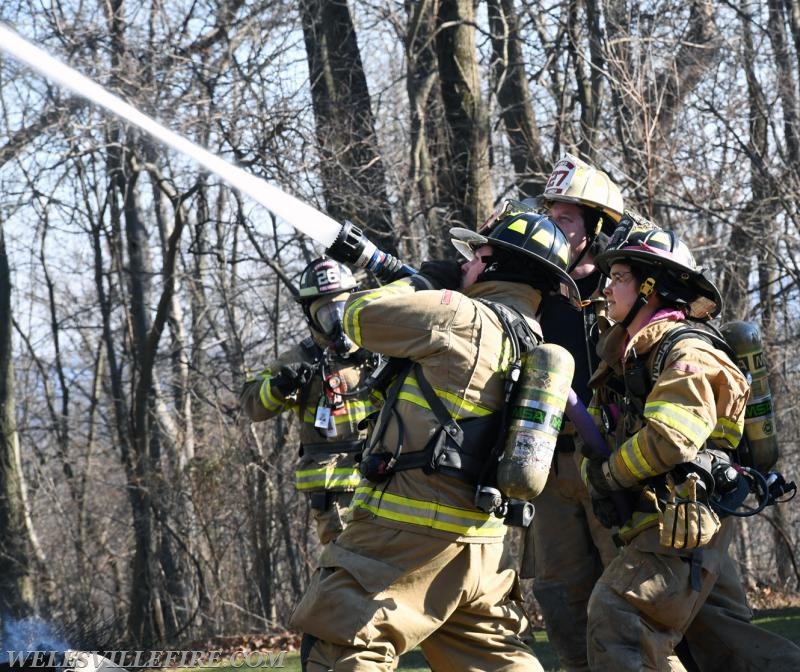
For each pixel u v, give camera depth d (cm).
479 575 1077
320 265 1994
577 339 1476
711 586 1184
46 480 6109
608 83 4044
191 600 4922
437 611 1062
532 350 1084
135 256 5603
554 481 1449
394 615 1042
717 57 4191
